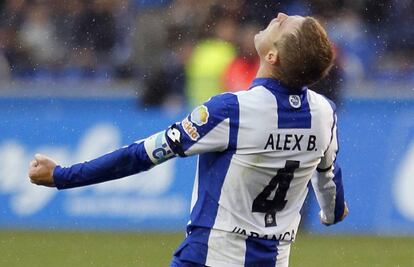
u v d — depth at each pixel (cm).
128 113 3806
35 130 3788
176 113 3812
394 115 3738
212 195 1366
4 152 3769
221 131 1342
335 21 4419
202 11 4406
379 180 3669
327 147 1419
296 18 1369
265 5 4434
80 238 3431
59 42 4688
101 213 3684
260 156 1352
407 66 4375
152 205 3669
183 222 3653
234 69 3919
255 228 1366
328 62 1360
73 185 1352
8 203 3725
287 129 1361
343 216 1548
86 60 4625
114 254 3111
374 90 3862
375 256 3117
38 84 4288
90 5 4716
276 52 1356
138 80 4184
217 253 1360
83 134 3784
